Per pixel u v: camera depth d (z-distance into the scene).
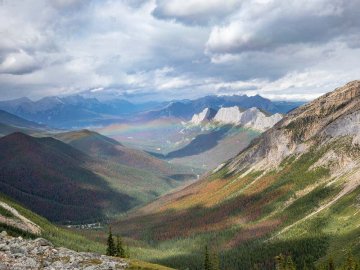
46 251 70.31
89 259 71.00
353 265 179.00
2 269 59.44
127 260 77.69
